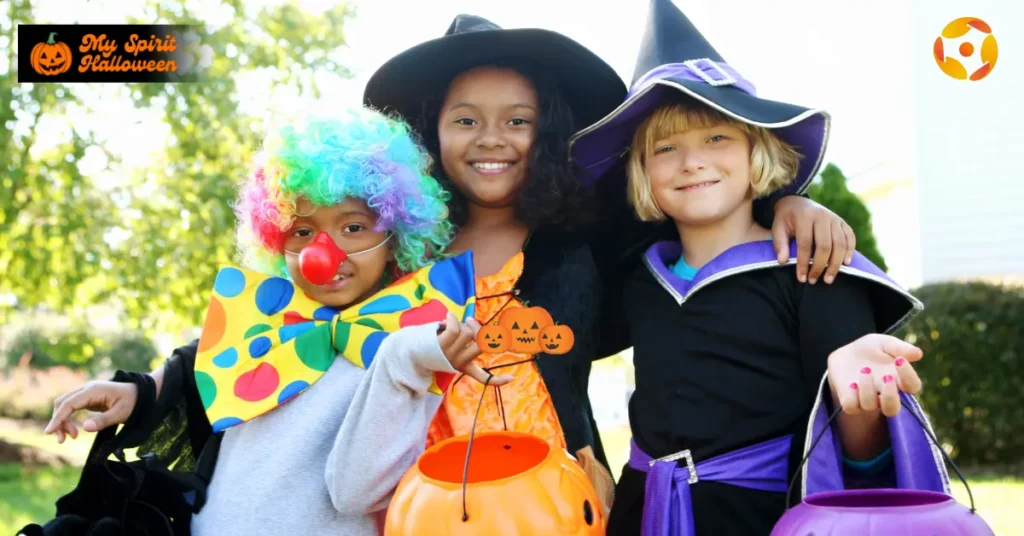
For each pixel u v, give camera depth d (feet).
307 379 6.06
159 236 21.74
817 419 5.22
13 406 41.52
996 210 28.63
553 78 7.52
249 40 22.84
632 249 7.21
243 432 6.15
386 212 6.31
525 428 6.50
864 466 5.41
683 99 6.43
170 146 22.70
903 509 4.28
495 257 7.28
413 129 7.61
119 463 6.12
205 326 6.44
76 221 21.98
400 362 5.32
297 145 6.21
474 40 7.09
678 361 6.16
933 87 29.60
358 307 6.24
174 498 6.01
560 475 5.19
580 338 6.94
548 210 7.12
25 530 5.82
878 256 22.38
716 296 6.15
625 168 7.34
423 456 5.42
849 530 4.24
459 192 7.46
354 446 5.41
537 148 7.19
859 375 4.75
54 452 33.06
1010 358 20.66
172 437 6.84
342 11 23.85
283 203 6.20
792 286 6.02
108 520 5.90
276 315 6.39
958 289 21.62
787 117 6.09
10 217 22.21
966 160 29.09
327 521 5.71
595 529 5.25
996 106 28.58
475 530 4.83
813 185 22.82
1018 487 17.61
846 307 5.88
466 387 6.58
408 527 4.98
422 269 6.42
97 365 41.75
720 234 6.48
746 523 5.74
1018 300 20.85
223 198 21.39
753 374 5.96
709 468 5.85
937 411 21.31
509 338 5.39
